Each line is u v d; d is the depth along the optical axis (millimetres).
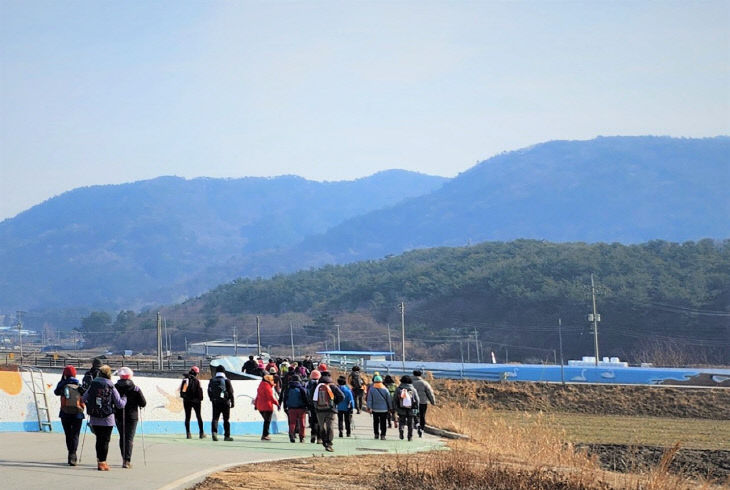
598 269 176500
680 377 81750
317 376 27984
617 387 69625
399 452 25828
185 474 17797
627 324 152250
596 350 98062
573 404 67938
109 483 16281
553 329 159250
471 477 18938
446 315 177000
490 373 83500
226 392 26469
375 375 30156
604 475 20234
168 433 28125
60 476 16922
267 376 28125
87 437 24156
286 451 24375
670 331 147750
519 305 169750
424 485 18250
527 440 30719
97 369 20984
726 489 22391
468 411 59469
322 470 20422
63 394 18312
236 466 19688
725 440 47031
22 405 25359
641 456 37281
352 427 33281
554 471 20266
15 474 16984
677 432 51156
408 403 29703
